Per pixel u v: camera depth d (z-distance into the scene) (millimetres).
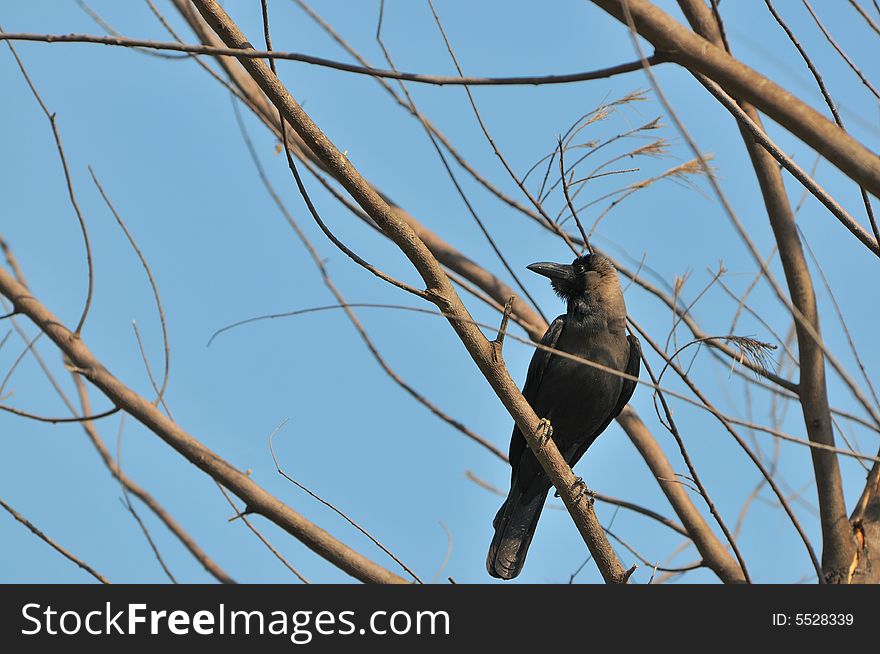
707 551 11359
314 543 11023
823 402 10672
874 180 6621
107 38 8273
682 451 9680
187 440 11352
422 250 9359
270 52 8195
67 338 11797
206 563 12102
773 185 10727
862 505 11258
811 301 10562
